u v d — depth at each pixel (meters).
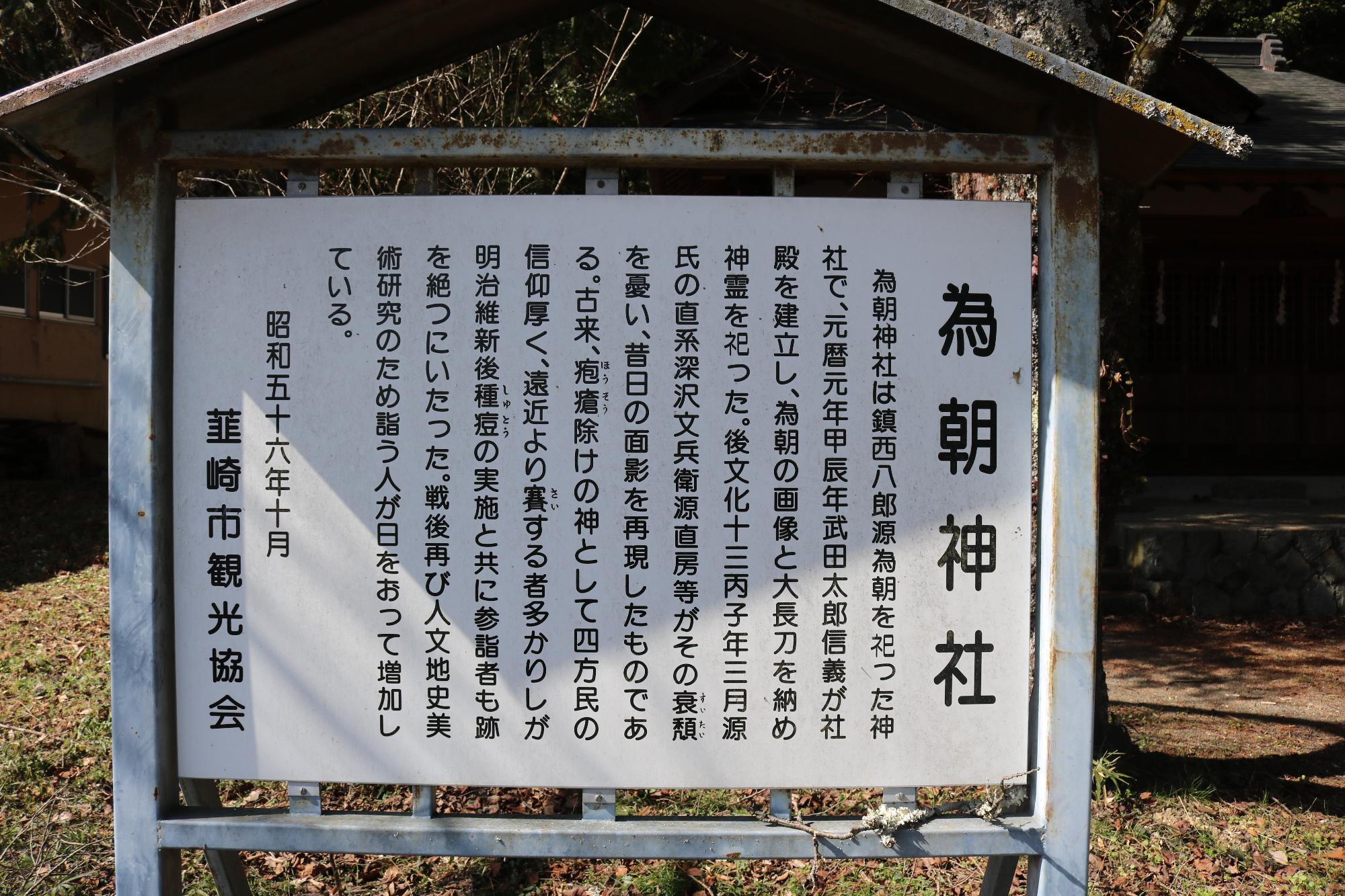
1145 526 9.12
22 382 13.59
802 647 2.78
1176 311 12.52
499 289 2.77
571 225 2.78
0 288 13.30
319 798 2.80
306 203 2.79
